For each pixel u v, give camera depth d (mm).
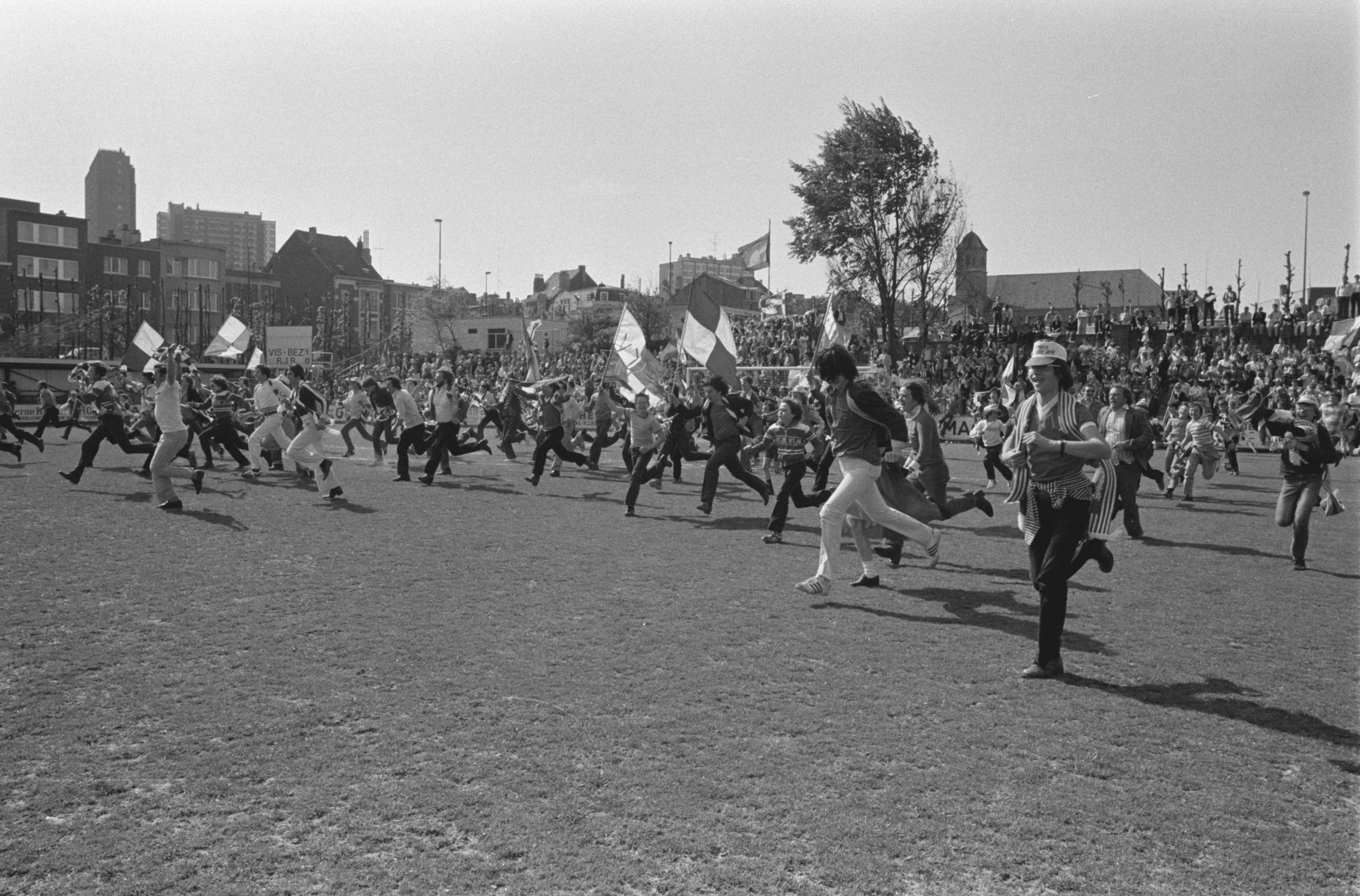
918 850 4125
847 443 8875
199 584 8852
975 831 4309
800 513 14711
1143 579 10062
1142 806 4586
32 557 9867
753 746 5219
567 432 23438
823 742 5293
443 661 6648
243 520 12617
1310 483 10656
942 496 11109
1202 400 17250
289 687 6055
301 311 98312
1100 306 51562
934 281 51938
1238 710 5922
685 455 15195
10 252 79312
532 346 31656
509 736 5305
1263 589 9555
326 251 111000
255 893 3729
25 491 15016
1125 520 12859
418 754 5043
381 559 10188
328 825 4273
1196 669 6789
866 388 8789
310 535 11594
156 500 13977
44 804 4438
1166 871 4012
